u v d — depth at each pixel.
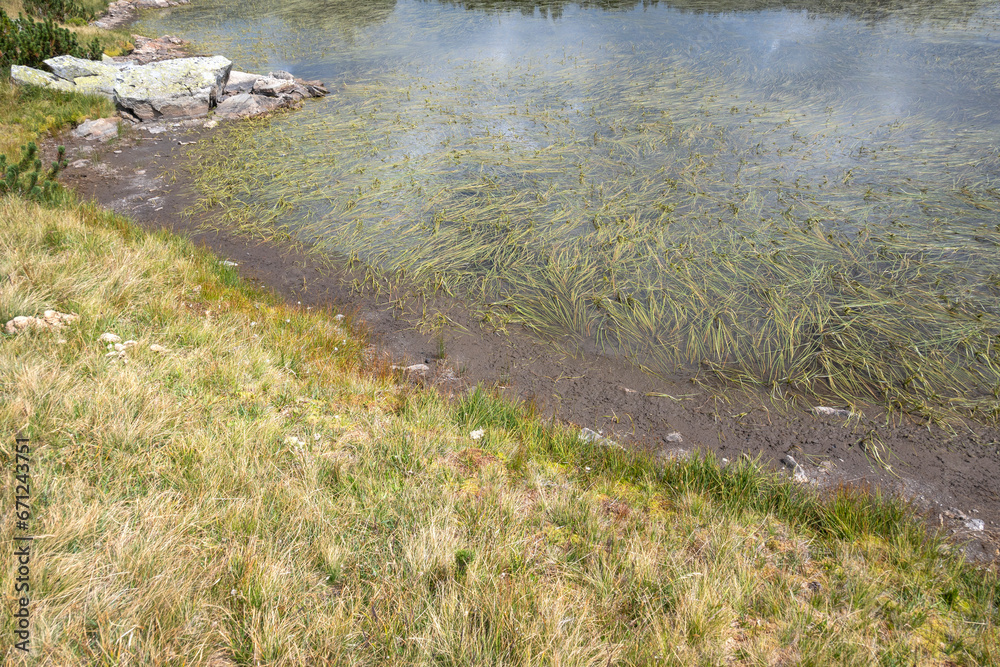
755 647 3.00
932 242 7.94
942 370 5.94
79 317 5.37
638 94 14.73
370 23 24.53
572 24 22.66
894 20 20.25
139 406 4.23
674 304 7.23
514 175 10.77
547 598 3.11
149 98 14.08
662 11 23.78
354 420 4.92
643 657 2.83
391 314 7.47
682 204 9.38
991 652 3.05
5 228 6.95
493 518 3.76
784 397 5.86
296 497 3.69
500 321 7.21
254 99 15.12
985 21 19.28
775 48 17.86
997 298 6.82
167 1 30.38
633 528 3.90
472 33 22.17
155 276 6.74
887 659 2.97
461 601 3.00
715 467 4.69
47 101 13.89
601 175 10.59
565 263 8.10
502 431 5.11
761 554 3.79
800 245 8.09
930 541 4.03
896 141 11.30
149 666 2.52
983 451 5.06
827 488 4.72
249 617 2.83
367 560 3.34
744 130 12.25
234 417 4.49
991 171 9.82
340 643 2.76
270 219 9.71
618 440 5.36
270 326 6.48
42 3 22.66
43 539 2.95
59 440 3.77
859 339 6.42
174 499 3.53
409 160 11.61
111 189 10.96
